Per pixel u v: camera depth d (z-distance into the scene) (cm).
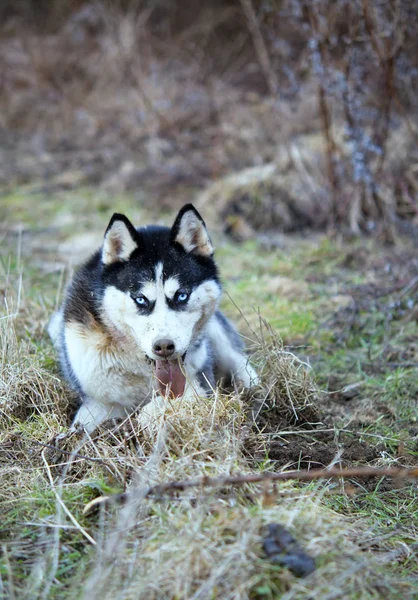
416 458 535
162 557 379
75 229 1111
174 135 1461
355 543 416
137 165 1381
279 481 459
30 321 718
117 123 1554
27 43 1755
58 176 1363
